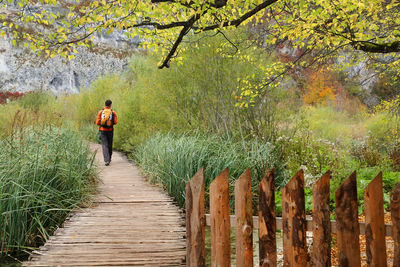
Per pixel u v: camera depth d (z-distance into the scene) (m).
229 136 9.43
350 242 2.34
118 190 7.55
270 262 2.55
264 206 2.56
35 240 5.23
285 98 9.91
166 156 8.10
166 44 6.84
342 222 2.36
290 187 2.50
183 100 11.20
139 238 4.64
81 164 7.43
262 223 2.56
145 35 6.32
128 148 13.83
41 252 4.19
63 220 5.77
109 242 4.51
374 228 2.31
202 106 10.55
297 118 10.23
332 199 6.59
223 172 2.73
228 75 10.03
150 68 13.12
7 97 29.81
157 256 4.08
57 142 6.88
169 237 4.68
